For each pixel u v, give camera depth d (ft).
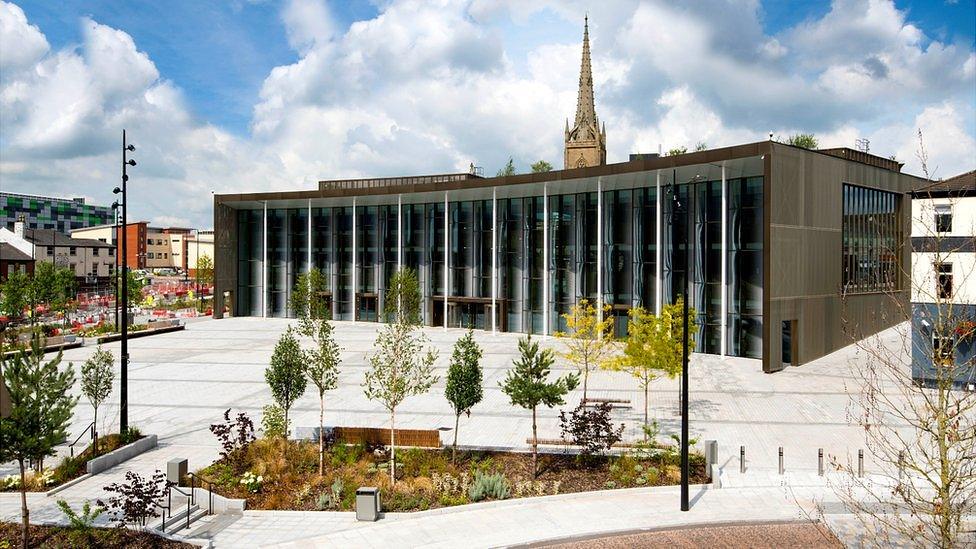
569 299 146.82
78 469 56.49
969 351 74.23
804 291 107.86
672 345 67.67
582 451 57.88
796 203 105.19
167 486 46.85
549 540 42.29
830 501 48.62
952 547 31.12
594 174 121.49
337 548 41.42
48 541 41.06
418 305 59.41
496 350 127.75
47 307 173.58
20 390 39.86
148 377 99.55
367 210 180.75
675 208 57.77
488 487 50.65
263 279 193.88
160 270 451.53
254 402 82.74
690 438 64.08
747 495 49.98
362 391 89.92
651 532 43.29
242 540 43.04
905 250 142.61
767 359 100.27
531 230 152.76
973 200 76.18
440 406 80.53
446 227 157.89
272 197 173.78
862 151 144.66
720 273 120.78
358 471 54.85
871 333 130.52
